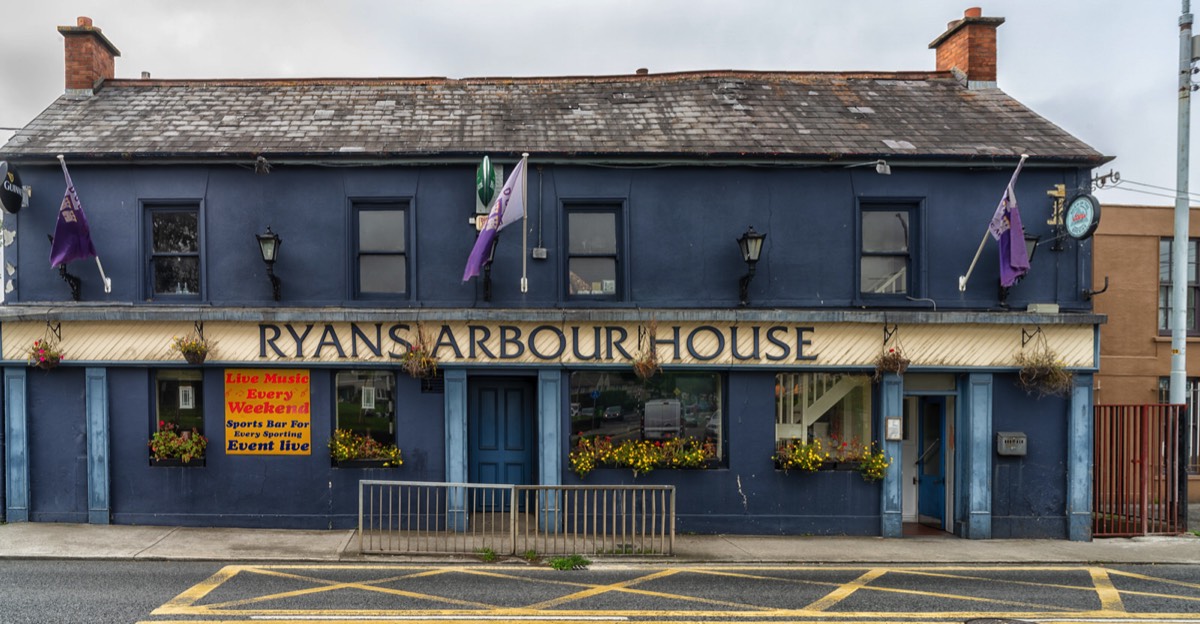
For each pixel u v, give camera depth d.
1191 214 12.47
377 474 10.16
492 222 9.41
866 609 7.04
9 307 10.05
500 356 10.12
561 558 8.59
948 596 7.49
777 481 10.26
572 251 10.53
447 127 10.93
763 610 6.96
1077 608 7.14
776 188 10.48
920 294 10.41
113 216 10.25
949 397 10.60
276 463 10.12
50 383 10.05
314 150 10.13
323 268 10.32
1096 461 10.44
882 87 12.41
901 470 10.41
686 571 8.32
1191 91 10.71
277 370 10.14
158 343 9.98
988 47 12.48
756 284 10.43
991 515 10.19
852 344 10.20
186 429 10.21
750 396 10.30
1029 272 10.38
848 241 10.45
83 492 10.03
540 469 10.17
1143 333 12.23
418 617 6.61
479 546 9.05
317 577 7.86
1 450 10.02
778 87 12.34
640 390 10.46
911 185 10.45
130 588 7.39
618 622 6.57
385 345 10.12
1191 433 12.49
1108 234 12.27
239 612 6.68
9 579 7.68
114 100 11.62
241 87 12.26
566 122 11.11
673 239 10.43
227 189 10.30
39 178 10.21
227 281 10.30
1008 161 10.27
